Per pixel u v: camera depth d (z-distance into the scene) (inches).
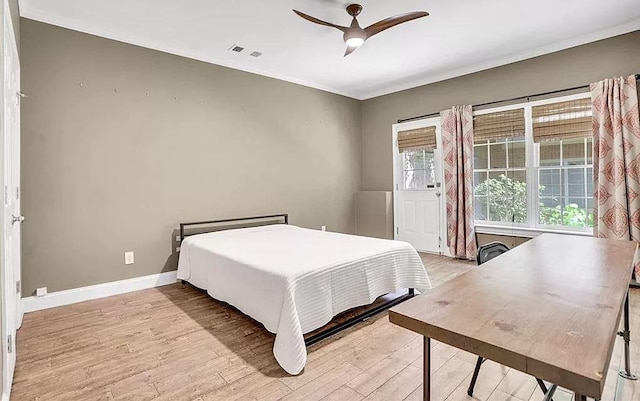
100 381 76.4
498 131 174.7
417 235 213.9
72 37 126.2
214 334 99.8
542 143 162.6
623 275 54.6
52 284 122.5
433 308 41.1
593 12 125.6
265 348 91.4
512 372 78.5
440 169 200.8
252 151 181.2
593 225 144.1
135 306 122.7
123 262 138.7
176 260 153.6
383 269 114.0
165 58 149.6
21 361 84.8
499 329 34.9
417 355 87.4
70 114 125.9
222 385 74.6
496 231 175.3
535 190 165.3
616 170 134.9
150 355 87.7
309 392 71.9
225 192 170.2
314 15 125.0
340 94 227.8
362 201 234.7
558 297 44.4
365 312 113.0
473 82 183.3
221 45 151.1
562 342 31.8
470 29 138.2
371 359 85.4
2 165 62.9
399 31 139.5
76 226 127.6
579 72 148.5
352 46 124.6
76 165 127.3
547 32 141.6
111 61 135.1
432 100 201.6
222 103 168.7
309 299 90.7
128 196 139.7
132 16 124.0
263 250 118.3
